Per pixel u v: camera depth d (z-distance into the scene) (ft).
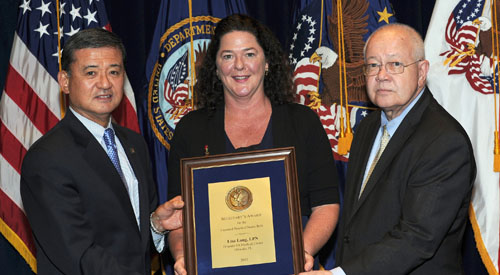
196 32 12.78
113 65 8.21
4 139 11.89
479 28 12.61
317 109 12.69
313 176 8.84
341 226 8.76
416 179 7.50
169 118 12.62
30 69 12.15
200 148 8.80
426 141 7.62
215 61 8.86
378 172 8.05
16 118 11.97
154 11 12.94
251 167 7.90
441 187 7.29
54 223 7.56
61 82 8.41
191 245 7.77
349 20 12.83
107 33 8.33
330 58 12.78
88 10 12.46
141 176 8.80
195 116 9.12
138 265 8.13
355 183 8.68
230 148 8.71
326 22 12.87
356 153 9.07
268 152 7.94
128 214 8.13
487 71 12.52
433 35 12.77
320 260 12.98
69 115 8.35
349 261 7.50
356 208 8.21
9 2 13.04
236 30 8.57
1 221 11.80
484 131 12.40
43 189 7.62
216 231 7.79
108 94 8.16
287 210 7.75
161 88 12.67
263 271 7.65
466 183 7.40
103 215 7.90
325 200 8.77
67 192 7.69
